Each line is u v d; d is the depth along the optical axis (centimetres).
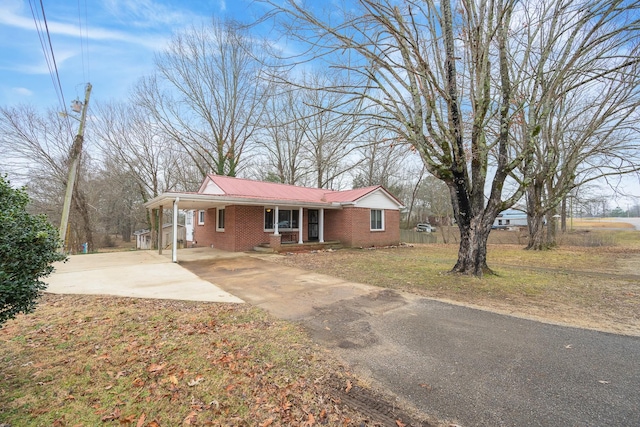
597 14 630
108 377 295
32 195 2077
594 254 1467
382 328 436
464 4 702
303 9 630
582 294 635
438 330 427
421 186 3350
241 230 1411
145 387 279
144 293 628
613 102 1106
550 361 332
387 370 314
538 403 256
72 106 1330
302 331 423
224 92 2431
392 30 622
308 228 1719
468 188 818
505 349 363
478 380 294
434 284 719
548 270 954
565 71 713
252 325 445
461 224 837
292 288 686
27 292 281
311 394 272
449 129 783
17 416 235
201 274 855
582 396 266
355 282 748
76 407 248
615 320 470
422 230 3741
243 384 287
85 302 555
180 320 460
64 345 365
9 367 312
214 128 2456
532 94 758
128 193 2872
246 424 232
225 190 1423
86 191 2352
